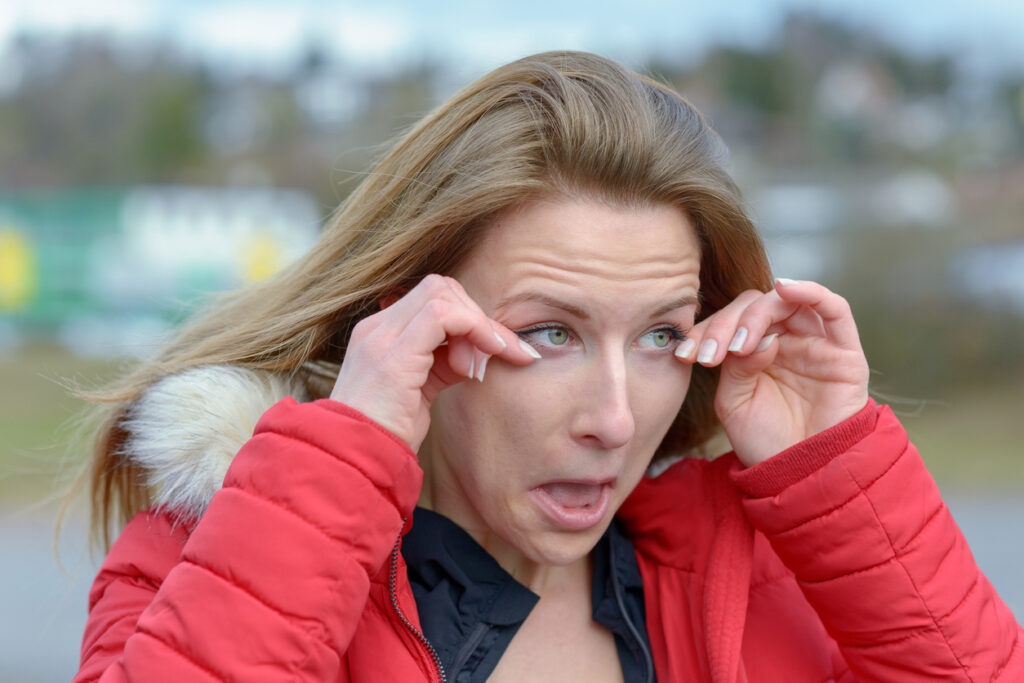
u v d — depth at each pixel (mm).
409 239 1386
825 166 19219
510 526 1380
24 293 12914
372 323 1327
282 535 1218
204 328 1718
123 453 1558
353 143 19906
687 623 1532
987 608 1483
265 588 1200
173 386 1496
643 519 1590
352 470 1246
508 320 1327
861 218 12336
